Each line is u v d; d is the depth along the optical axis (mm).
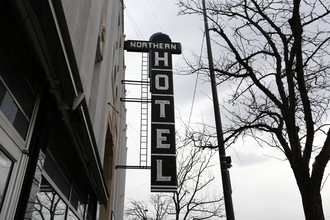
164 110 14094
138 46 16562
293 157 5035
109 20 11336
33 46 3609
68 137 5695
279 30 5902
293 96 5301
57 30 3428
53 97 4551
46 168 4941
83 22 6371
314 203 4492
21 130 3879
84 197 8219
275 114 6031
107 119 11336
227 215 6684
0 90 3334
